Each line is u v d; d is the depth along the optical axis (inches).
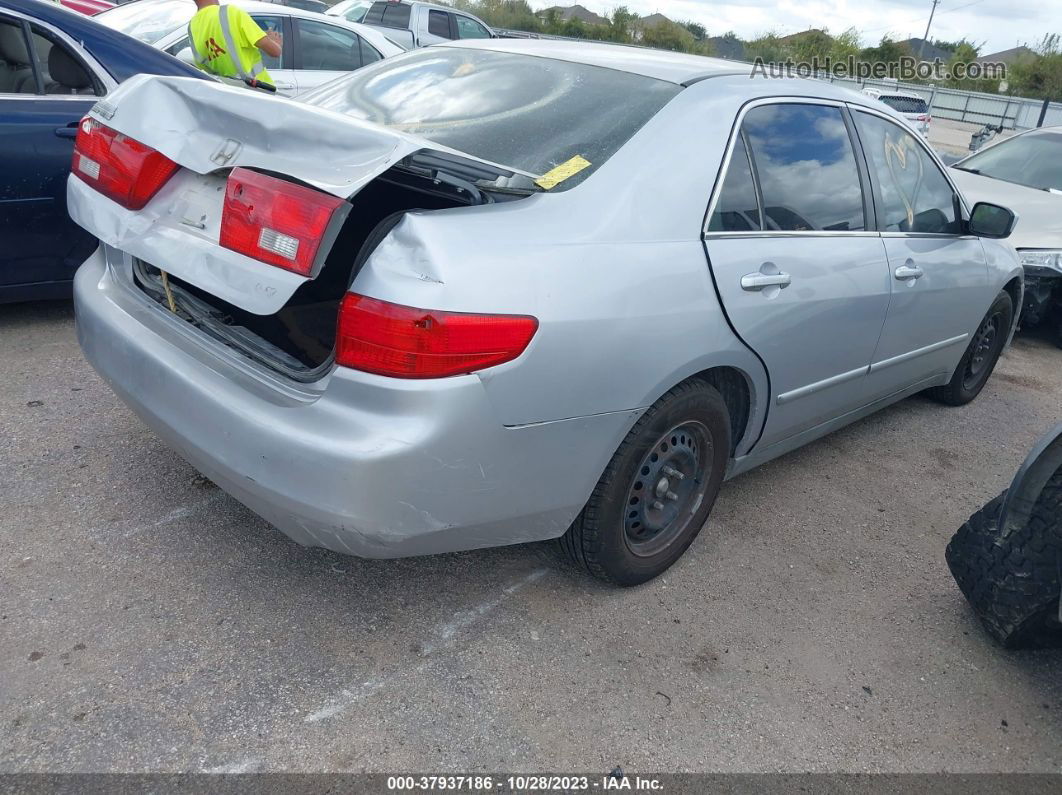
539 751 85.0
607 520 100.1
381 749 82.8
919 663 105.9
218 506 117.2
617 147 98.6
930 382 172.1
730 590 115.0
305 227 76.6
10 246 157.4
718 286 101.0
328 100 122.4
